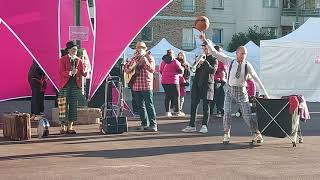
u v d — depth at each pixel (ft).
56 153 29.71
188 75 54.49
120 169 25.45
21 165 26.40
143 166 26.20
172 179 23.45
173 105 51.85
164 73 49.73
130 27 44.01
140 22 44.11
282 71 71.05
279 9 156.66
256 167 26.25
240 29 153.99
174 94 49.78
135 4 44.06
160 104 67.62
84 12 46.52
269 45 70.79
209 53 37.45
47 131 35.70
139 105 38.96
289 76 71.31
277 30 156.66
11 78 51.60
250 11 153.38
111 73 49.73
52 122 42.65
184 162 27.32
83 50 40.75
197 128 40.81
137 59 38.37
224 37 152.97
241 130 40.19
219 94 48.57
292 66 71.15
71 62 36.55
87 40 43.39
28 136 34.47
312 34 72.23
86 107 42.55
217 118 48.47
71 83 36.73
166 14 142.31
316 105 66.54
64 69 36.60
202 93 37.86
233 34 153.48
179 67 49.65
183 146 32.32
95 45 43.50
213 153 30.12
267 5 155.43
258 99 33.35
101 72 43.60
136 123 43.39
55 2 41.60
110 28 43.68
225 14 152.66
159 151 30.48
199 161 27.66
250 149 31.58
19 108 57.31
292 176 24.31
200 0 146.92
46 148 31.40
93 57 43.47
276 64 71.00
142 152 30.09
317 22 74.49
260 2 154.40
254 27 153.48
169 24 142.82
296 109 32.37
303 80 71.72
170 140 34.58
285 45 70.74
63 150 30.66
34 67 45.16
